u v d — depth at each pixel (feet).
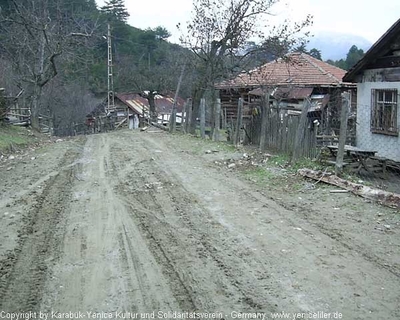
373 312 14.08
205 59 74.84
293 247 19.21
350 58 135.44
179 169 36.47
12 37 95.09
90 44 100.53
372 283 15.94
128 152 47.67
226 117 83.51
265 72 84.43
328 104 68.54
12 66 109.70
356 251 18.69
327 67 86.43
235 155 42.09
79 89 155.94
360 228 21.33
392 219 22.45
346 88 73.05
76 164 40.16
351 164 33.81
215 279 16.38
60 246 19.75
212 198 27.17
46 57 91.30
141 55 173.68
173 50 157.99
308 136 36.96
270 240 20.06
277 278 16.38
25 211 24.93
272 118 42.75
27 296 15.31
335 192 27.30
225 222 22.63
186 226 22.13
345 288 15.58
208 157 42.14
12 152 49.03
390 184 31.63
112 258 18.38
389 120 43.86
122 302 14.87
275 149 42.16
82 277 16.70
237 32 71.15
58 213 24.61
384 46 43.39
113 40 175.32
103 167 38.42
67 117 149.89
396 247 19.06
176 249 19.21
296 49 71.97
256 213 23.99
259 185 30.17
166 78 127.24
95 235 21.07
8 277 16.71
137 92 133.39
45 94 126.93
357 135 48.47
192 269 17.24
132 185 30.96
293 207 24.94
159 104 160.04
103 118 143.43
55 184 31.68
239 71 75.05
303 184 29.58
